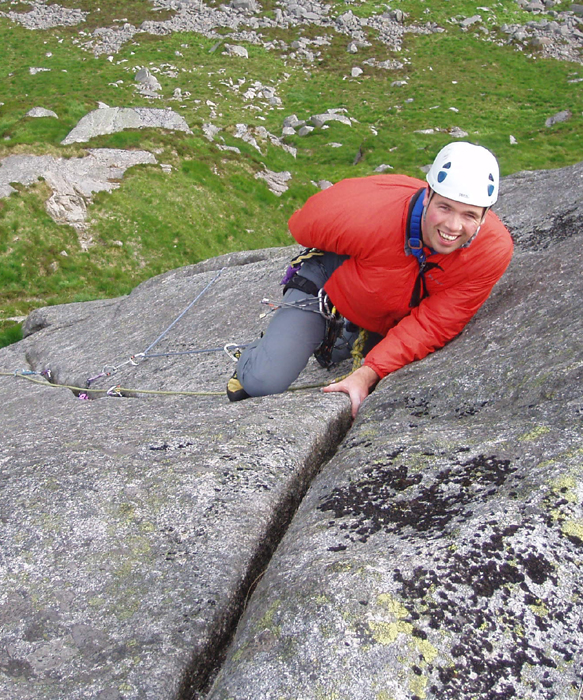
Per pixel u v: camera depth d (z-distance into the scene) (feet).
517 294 11.68
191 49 123.24
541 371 8.57
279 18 136.98
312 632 5.40
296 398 10.63
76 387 17.46
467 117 106.73
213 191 69.62
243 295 20.21
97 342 20.24
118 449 8.77
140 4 136.98
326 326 11.64
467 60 130.21
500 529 5.98
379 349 10.81
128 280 56.95
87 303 25.95
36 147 65.51
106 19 131.34
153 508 7.57
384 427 8.91
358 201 10.00
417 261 10.03
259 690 5.16
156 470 8.17
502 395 8.76
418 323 10.69
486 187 8.79
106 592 6.63
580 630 5.27
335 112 106.11
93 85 103.09
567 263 11.68
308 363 14.17
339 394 10.53
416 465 7.34
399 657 5.14
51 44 120.16
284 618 5.63
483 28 142.31
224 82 111.55
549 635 5.25
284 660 5.31
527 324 10.25
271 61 123.54
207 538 7.18
